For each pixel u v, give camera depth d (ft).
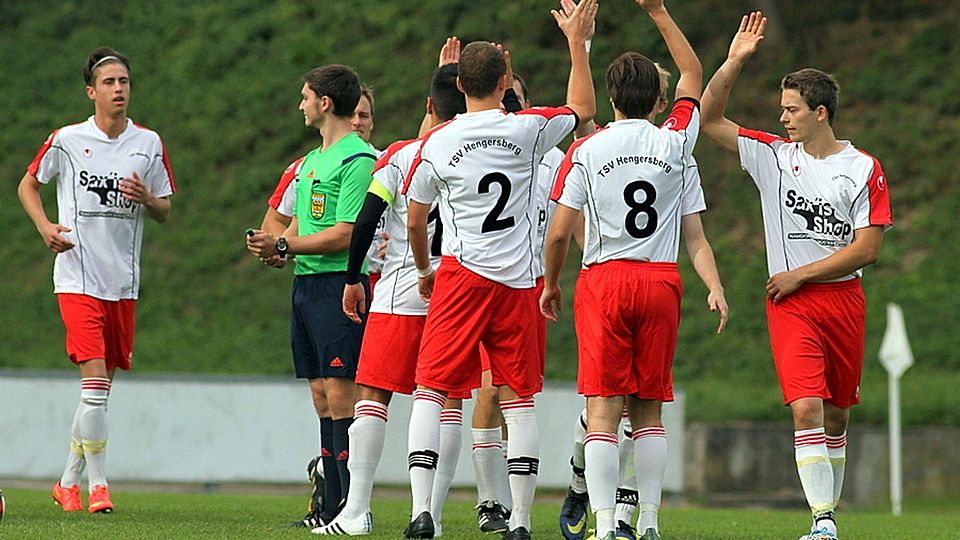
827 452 73.97
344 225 76.79
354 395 79.15
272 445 155.63
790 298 74.64
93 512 91.15
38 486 154.51
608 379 66.28
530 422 69.51
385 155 71.51
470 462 150.71
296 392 156.04
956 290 231.91
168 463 156.35
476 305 68.03
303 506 108.06
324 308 78.54
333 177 77.92
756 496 183.42
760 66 287.89
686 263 248.11
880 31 294.87
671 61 283.59
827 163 74.38
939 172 258.37
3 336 245.65
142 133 96.48
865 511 171.63
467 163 67.46
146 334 243.40
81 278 93.09
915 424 193.47
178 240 267.39
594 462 66.13
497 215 67.77
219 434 156.35
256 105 293.23
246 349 236.22
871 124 271.08
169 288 256.11
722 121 77.66
